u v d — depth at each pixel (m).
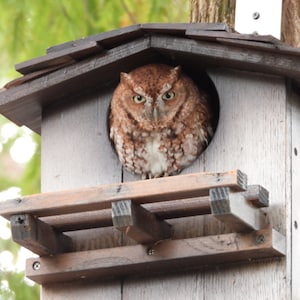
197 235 11.78
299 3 13.47
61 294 12.27
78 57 12.33
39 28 15.55
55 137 12.73
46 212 11.62
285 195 11.55
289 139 11.75
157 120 12.70
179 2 15.58
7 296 15.24
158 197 11.22
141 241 11.66
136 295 11.95
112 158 12.51
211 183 10.96
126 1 15.62
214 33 11.73
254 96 11.97
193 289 11.72
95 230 12.22
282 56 11.59
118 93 12.81
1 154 16.55
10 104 12.74
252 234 11.34
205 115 12.88
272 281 11.40
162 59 12.84
